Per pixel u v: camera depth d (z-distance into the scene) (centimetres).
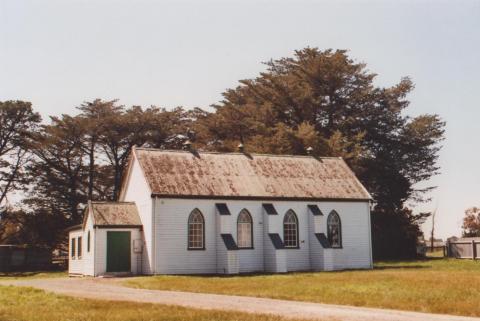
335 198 4603
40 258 6156
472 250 5869
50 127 6775
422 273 3388
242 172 4491
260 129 6334
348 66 6781
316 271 4294
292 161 4816
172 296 2345
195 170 4325
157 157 4322
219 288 2677
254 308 1883
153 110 7331
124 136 7056
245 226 4309
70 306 1912
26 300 2117
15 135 6819
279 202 4428
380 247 6347
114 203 4209
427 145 6750
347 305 1977
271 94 6725
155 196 3988
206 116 7181
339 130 6588
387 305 1925
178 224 4053
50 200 6875
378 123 6856
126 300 2159
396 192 6688
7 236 6844
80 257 4334
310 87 6650
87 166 7081
